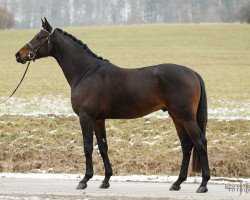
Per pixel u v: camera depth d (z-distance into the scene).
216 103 27.84
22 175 15.89
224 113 24.38
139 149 19.03
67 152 18.62
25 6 167.62
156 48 59.59
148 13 169.62
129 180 15.05
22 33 76.25
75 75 13.99
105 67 13.79
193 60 50.53
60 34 14.25
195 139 12.94
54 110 25.11
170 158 17.86
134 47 60.53
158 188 13.76
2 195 12.69
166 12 168.00
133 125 21.27
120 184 14.41
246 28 75.38
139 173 16.78
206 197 12.43
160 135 20.25
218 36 68.75
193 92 12.99
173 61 49.59
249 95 30.88
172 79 13.02
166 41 65.31
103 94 13.56
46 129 20.86
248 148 18.59
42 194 12.83
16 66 46.62
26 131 20.73
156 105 13.31
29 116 22.66
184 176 13.41
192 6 166.00
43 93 31.42
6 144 19.64
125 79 13.45
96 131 14.05
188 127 12.95
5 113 23.97
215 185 14.19
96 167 17.23
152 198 12.23
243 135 20.20
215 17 161.00
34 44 14.24
